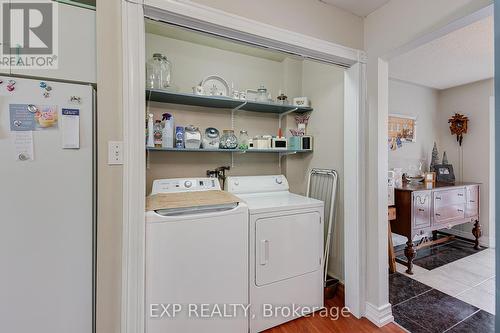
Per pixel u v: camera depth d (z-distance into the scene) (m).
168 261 1.41
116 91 1.22
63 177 1.15
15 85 1.08
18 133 1.08
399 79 3.31
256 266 1.71
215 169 2.38
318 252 1.97
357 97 1.86
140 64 1.23
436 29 1.45
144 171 1.26
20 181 1.09
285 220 1.82
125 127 1.21
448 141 3.73
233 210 1.60
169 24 1.36
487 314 1.93
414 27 1.56
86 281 1.20
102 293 1.21
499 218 1.02
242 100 2.15
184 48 2.26
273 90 2.66
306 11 1.65
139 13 1.22
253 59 2.56
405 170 3.40
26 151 1.09
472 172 3.47
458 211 3.02
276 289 1.79
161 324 1.40
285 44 1.59
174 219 1.42
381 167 1.83
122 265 1.23
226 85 2.37
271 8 1.53
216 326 1.55
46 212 1.13
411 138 3.48
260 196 2.28
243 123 2.52
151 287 1.37
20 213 1.09
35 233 1.11
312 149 2.50
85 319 1.20
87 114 1.19
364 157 1.88
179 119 2.25
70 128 1.16
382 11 1.77
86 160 1.19
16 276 1.09
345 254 1.99
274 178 2.43
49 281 1.14
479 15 1.30
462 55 2.58
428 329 1.77
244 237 1.64
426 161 3.64
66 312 1.17
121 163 1.23
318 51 1.69
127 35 1.20
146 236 1.36
